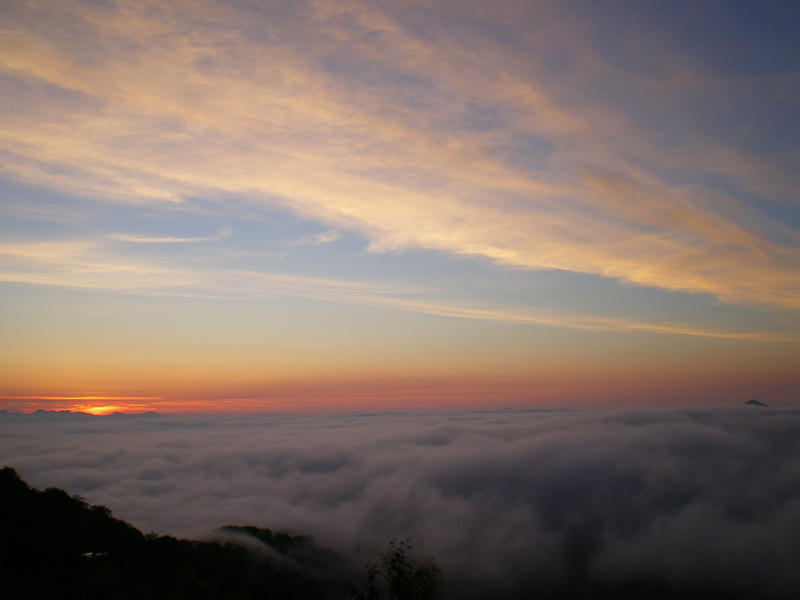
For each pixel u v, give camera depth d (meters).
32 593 41.78
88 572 49.19
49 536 55.62
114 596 45.66
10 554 48.53
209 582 61.94
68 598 42.59
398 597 40.69
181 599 50.56
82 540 58.09
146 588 49.81
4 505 59.31
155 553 65.62
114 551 58.53
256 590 70.88
